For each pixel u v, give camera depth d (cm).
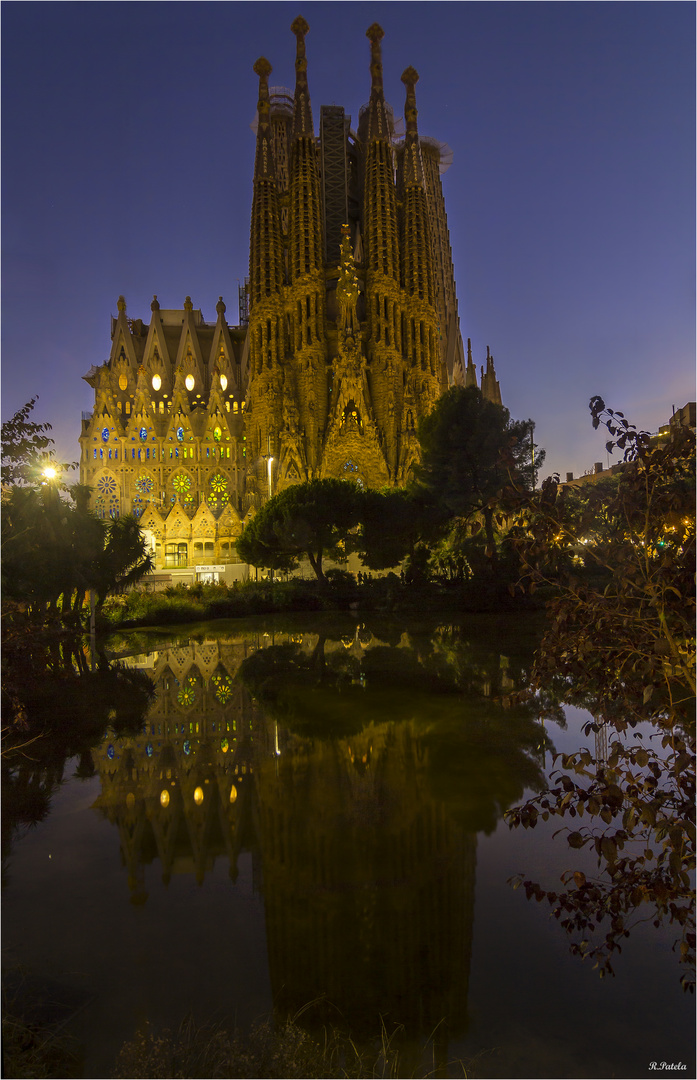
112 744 1177
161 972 520
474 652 2128
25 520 845
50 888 667
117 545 2764
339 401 8606
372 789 923
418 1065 411
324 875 683
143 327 11538
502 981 502
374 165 9362
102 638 2819
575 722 1236
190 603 3856
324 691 1577
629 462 451
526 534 461
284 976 508
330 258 9769
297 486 4956
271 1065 397
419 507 4681
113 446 10031
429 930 573
